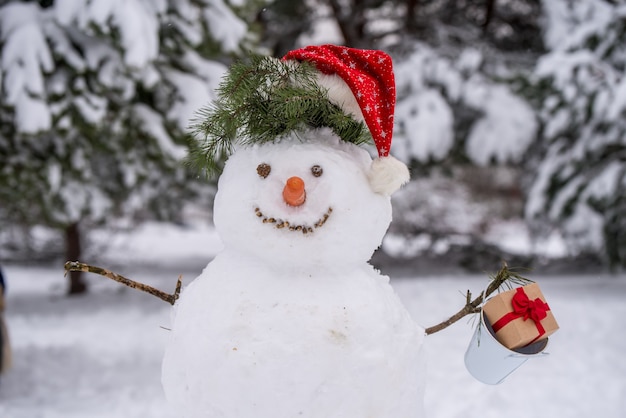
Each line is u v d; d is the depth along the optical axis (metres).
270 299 2.01
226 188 2.09
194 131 2.29
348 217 2.01
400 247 17.33
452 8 13.71
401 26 13.65
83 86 5.28
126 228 13.59
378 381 1.99
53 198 7.86
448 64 11.35
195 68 6.17
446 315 7.88
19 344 6.99
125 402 4.92
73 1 5.11
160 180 10.45
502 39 13.90
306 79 2.05
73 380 5.55
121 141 6.32
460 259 13.70
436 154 10.99
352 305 2.03
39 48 5.11
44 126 5.03
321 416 1.94
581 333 6.91
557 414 4.64
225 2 6.38
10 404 4.87
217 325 2.01
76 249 11.48
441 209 15.09
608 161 9.82
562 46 10.25
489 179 17.75
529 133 11.15
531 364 5.85
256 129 2.14
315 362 1.94
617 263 10.25
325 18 14.04
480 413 4.64
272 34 13.93
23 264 15.30
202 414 2.02
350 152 2.15
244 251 2.09
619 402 4.86
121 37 5.04
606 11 9.90
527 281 2.24
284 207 1.98
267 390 1.93
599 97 9.09
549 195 10.20
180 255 17.28
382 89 2.16
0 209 8.86
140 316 8.81
